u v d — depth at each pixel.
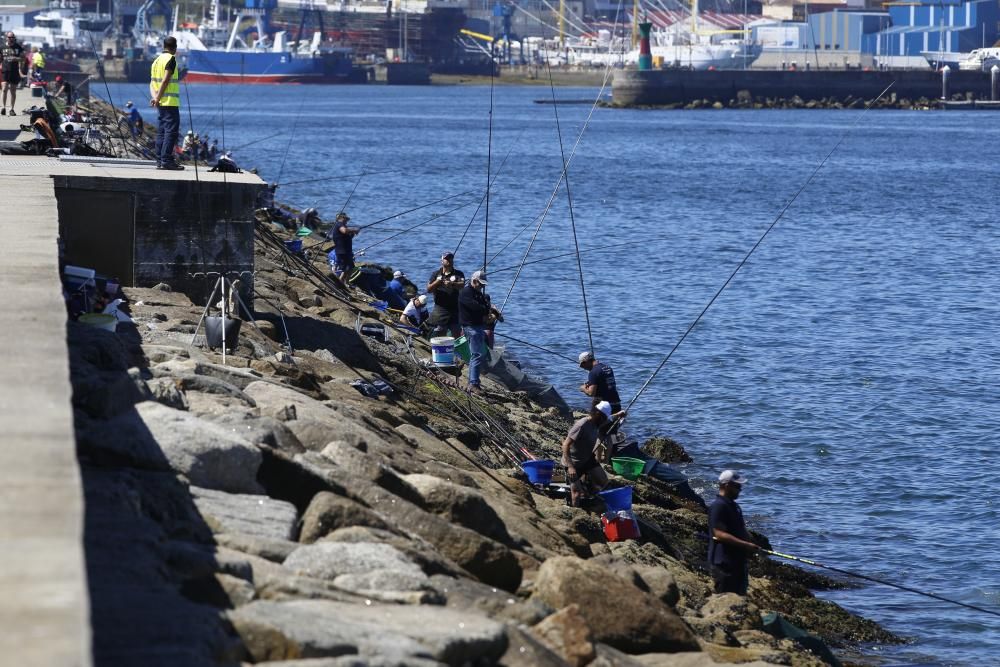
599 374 54.44
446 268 69.88
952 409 75.12
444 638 18.05
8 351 22.64
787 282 125.38
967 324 104.94
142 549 18.48
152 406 25.00
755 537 49.09
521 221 173.12
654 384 81.19
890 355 91.56
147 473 22.48
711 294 116.94
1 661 10.82
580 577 25.45
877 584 46.78
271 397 32.44
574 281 122.19
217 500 23.03
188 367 33.09
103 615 16.22
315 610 18.36
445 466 35.22
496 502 34.69
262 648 16.59
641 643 25.20
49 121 85.44
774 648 32.56
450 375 63.84
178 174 55.31
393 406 47.00
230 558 19.48
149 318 45.03
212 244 53.16
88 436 22.84
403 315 75.94
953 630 42.22
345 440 30.27
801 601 42.91
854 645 40.56
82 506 14.27
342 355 55.94
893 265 139.62
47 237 38.53
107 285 45.03
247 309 51.47
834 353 91.75
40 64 167.75
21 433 17.14
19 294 28.70
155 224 52.75
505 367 69.00
